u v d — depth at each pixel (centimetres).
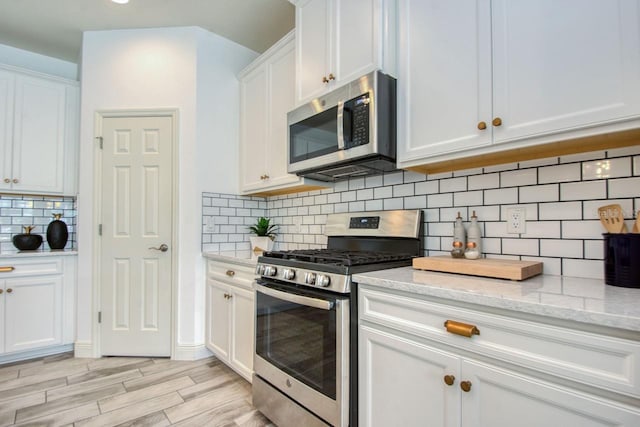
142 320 256
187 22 258
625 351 71
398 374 115
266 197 296
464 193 158
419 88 144
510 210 142
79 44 285
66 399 192
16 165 261
